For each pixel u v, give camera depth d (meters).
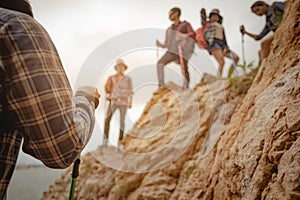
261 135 2.31
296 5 3.25
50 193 5.95
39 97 0.90
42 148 0.93
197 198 3.56
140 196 4.79
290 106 2.07
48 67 0.94
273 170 1.97
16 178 5.90
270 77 3.20
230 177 2.67
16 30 0.92
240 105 4.05
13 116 0.92
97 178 5.78
